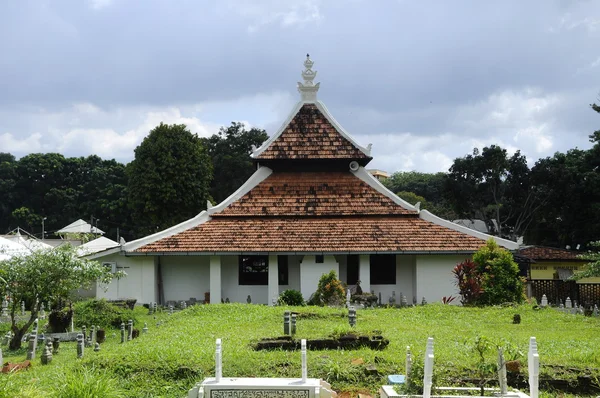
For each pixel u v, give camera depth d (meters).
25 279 19.28
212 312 21.62
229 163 63.50
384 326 17.80
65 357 16.62
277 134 32.12
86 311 23.72
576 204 49.88
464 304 24.59
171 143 51.59
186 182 51.25
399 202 30.67
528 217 56.59
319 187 31.28
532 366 8.71
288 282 29.09
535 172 53.69
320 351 13.53
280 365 12.19
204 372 11.81
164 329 18.03
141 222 54.75
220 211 30.20
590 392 11.27
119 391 10.41
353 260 29.12
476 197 57.56
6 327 23.39
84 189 78.12
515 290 24.44
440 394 9.62
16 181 78.12
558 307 26.38
